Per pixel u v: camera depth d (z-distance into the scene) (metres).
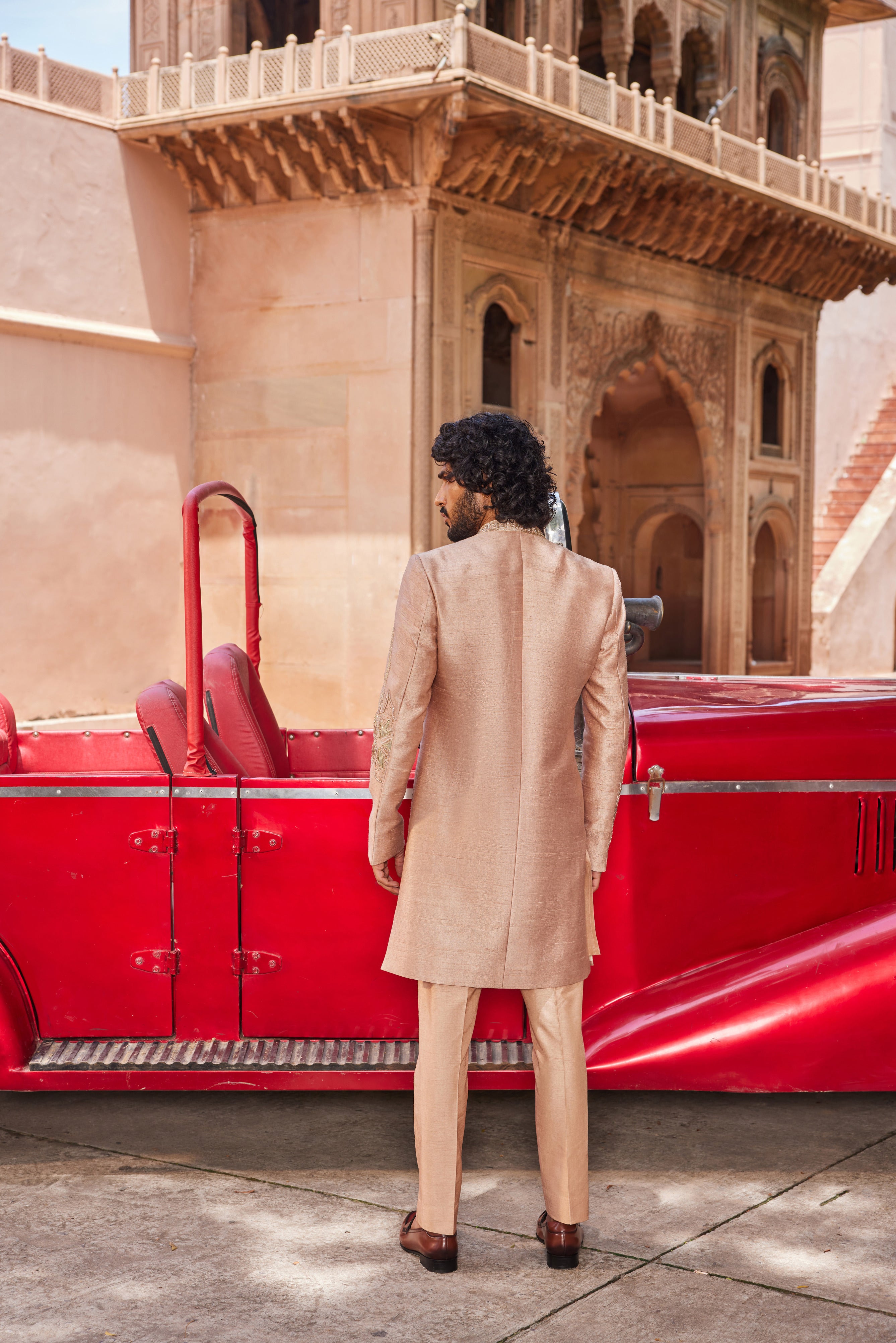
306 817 3.15
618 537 19.56
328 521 14.17
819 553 23.67
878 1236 2.72
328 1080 3.08
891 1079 3.05
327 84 12.73
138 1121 3.38
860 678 4.56
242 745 3.75
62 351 13.65
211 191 14.60
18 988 3.18
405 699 2.50
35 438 13.45
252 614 4.15
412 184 13.23
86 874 3.19
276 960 3.17
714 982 3.20
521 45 13.20
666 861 3.28
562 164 13.84
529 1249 2.66
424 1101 2.57
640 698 3.76
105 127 13.94
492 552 2.54
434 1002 2.56
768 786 3.34
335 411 14.04
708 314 17.42
